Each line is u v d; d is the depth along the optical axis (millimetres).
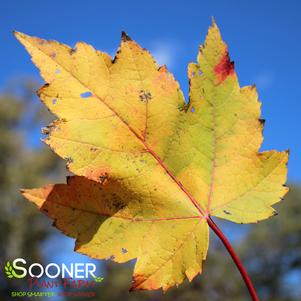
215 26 189
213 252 2840
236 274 2936
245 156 192
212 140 191
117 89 182
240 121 192
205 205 191
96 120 181
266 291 4477
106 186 182
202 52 190
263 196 191
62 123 177
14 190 3566
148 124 185
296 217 4582
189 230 188
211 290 2840
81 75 179
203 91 190
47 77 176
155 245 185
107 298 2729
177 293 2684
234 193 192
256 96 192
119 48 183
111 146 182
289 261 4461
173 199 188
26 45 176
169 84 187
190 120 189
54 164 3977
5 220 3369
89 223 182
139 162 185
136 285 182
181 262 186
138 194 185
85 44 180
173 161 188
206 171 191
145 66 185
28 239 3406
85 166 179
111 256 182
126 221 185
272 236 4512
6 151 3686
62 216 181
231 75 191
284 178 193
